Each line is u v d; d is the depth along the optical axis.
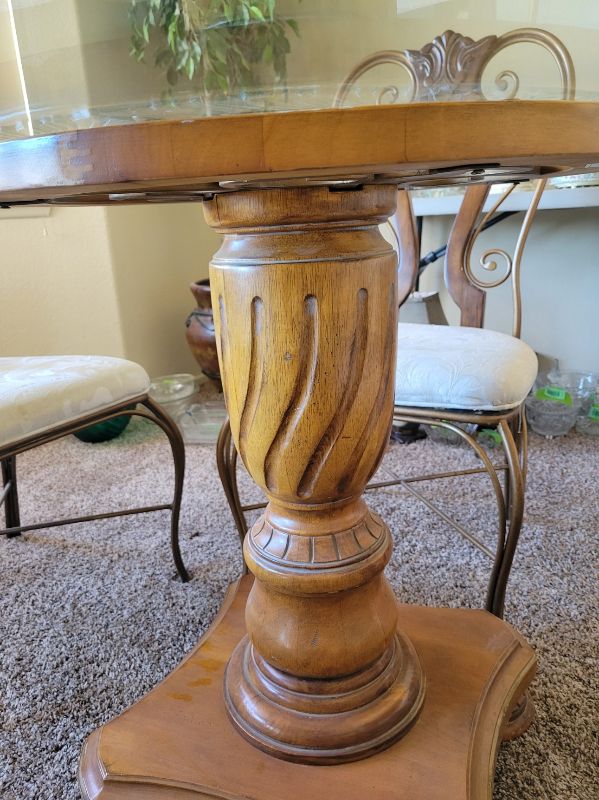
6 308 1.87
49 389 0.84
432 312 1.74
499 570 0.86
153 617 1.02
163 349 2.18
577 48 1.41
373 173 0.45
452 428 0.83
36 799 0.71
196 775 0.63
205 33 1.01
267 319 0.54
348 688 0.66
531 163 0.45
